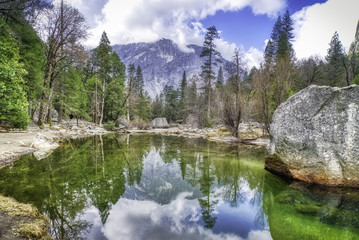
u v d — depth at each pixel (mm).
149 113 58812
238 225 3504
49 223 3326
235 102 17797
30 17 17406
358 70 23391
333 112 5195
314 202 4137
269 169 6957
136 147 13133
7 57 11891
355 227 3154
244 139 16641
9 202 3725
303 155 5531
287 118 6152
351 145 4879
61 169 6938
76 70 27047
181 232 3236
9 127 14125
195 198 4863
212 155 10461
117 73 40844
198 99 41281
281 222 3490
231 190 5418
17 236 2654
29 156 8562
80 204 4238
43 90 18484
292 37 34750
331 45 38438
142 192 5156
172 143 15586
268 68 15391
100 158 9258
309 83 24141
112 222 3561
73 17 18516
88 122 34000
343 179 4922
